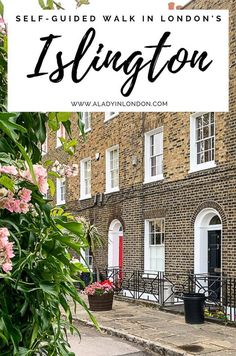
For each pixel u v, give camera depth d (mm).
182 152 11664
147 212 13016
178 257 11578
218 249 10672
